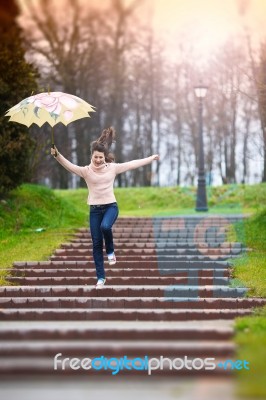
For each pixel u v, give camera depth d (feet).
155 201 112.27
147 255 60.75
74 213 82.74
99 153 40.63
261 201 106.93
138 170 171.32
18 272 53.11
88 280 50.70
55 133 149.48
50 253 60.59
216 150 166.20
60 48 147.64
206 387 27.53
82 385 27.89
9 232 69.72
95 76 155.33
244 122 158.10
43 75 147.54
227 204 108.06
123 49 155.53
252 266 53.52
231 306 42.86
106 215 40.91
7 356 30.78
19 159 74.69
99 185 41.04
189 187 115.44
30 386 27.66
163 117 170.40
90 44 150.61
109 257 41.47
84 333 33.35
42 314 38.99
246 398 25.59
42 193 83.56
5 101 72.74
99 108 159.63
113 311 38.91
